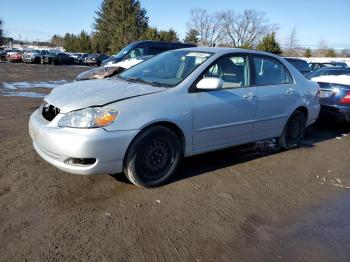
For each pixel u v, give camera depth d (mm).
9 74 19312
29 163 4289
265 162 4941
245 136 4691
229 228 3102
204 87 3904
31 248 2643
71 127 3281
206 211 3377
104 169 3398
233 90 4426
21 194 3473
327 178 4500
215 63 4273
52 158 3414
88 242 2758
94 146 3244
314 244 2941
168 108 3703
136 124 3465
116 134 3348
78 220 3061
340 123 7789
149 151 3670
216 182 4086
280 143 5492
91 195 3537
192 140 4020
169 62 4539
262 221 3268
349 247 2922
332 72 8188
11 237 2762
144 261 2582
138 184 3691
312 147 5930
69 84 4211
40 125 3500
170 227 3049
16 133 5668
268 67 5059
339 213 3535
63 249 2654
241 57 4652
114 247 2717
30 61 36875
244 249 2811
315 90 5820
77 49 69500
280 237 3016
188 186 3914
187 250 2746
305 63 14938
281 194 3900
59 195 3494
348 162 5227
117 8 62062
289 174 4539
